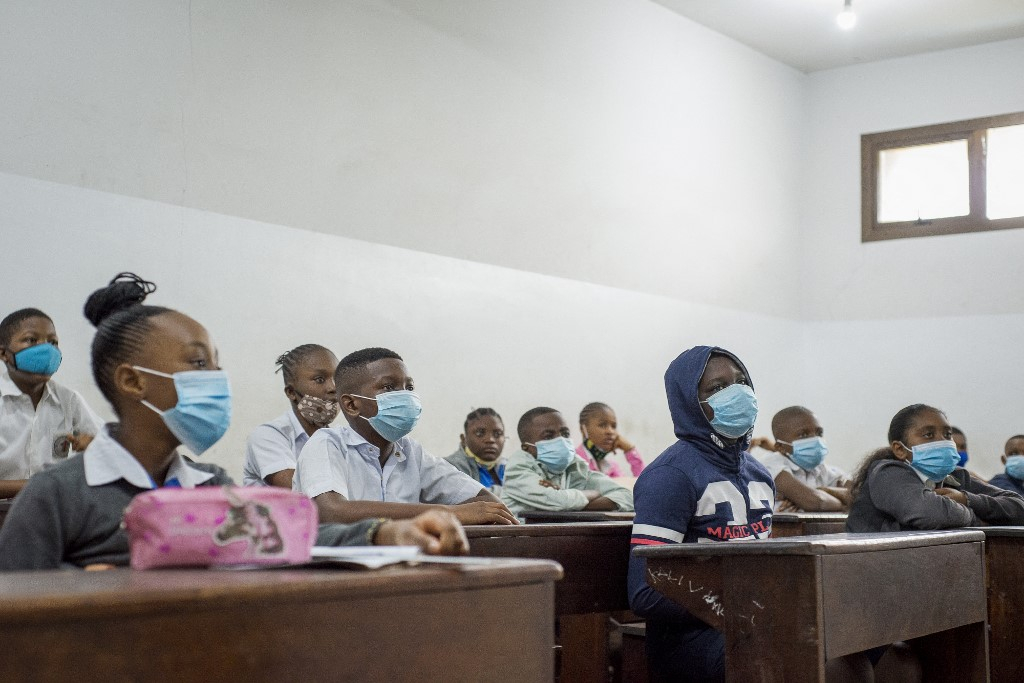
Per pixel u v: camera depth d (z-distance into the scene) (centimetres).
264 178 414
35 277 343
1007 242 668
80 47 361
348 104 450
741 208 678
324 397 313
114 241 365
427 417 470
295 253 422
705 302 643
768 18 653
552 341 538
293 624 92
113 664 80
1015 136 673
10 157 341
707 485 220
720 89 667
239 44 409
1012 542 281
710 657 205
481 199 509
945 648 237
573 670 285
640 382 591
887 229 706
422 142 482
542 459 392
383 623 100
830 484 486
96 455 137
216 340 391
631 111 602
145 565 106
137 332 142
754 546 171
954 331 678
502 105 524
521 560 121
